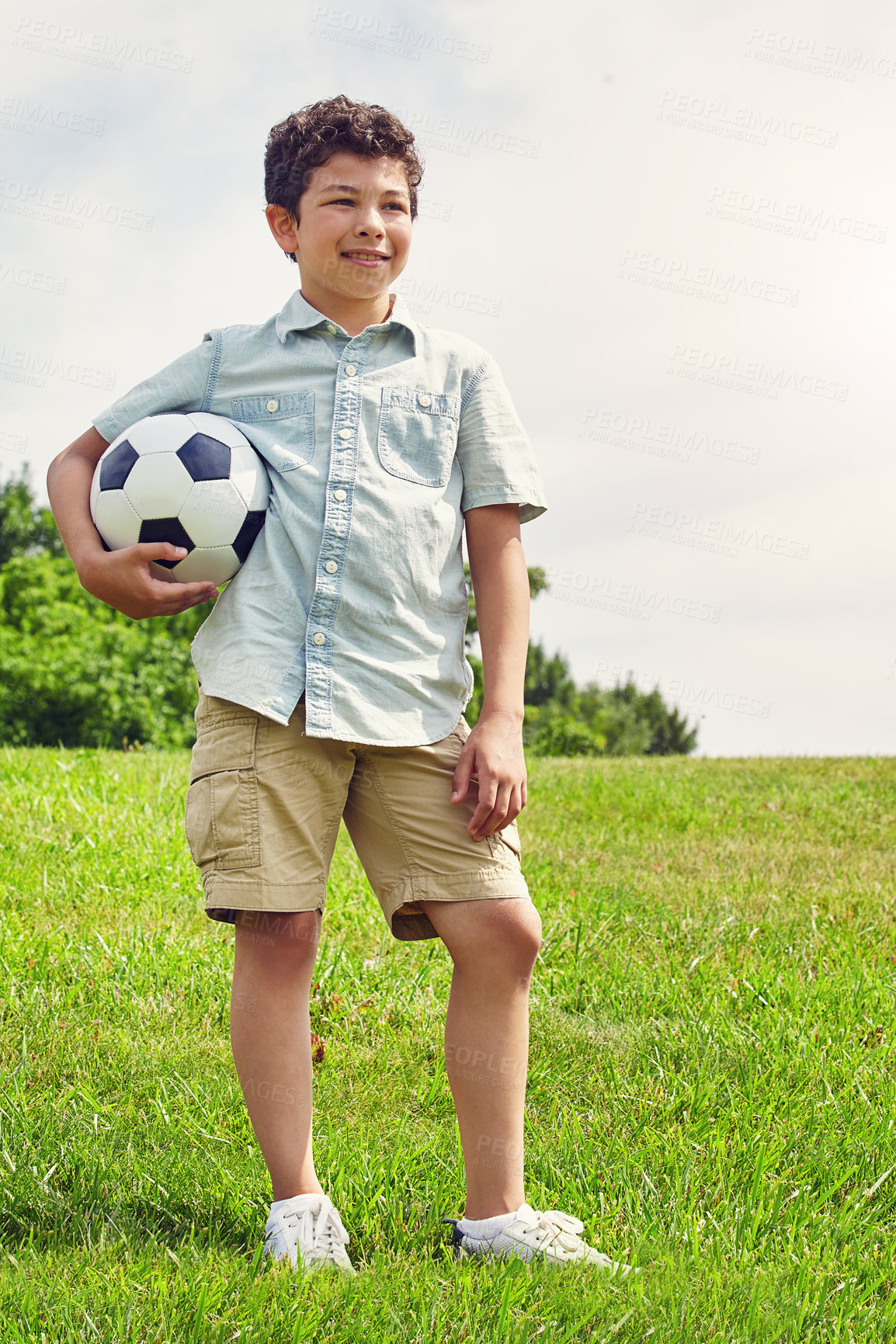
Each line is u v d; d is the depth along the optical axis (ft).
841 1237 6.56
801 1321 5.60
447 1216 6.63
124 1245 6.07
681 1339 5.39
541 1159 7.25
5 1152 6.95
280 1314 5.29
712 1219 6.56
